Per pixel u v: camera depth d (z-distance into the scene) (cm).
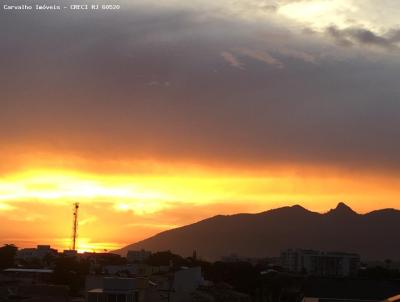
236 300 9831
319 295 9812
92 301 6712
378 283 10362
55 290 7106
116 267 10325
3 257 11438
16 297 6662
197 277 9888
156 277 9138
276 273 14062
